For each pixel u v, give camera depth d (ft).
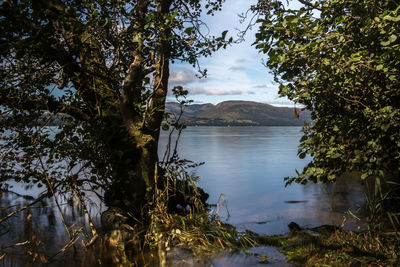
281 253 11.55
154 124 17.84
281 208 19.43
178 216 15.70
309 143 12.95
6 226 15.69
